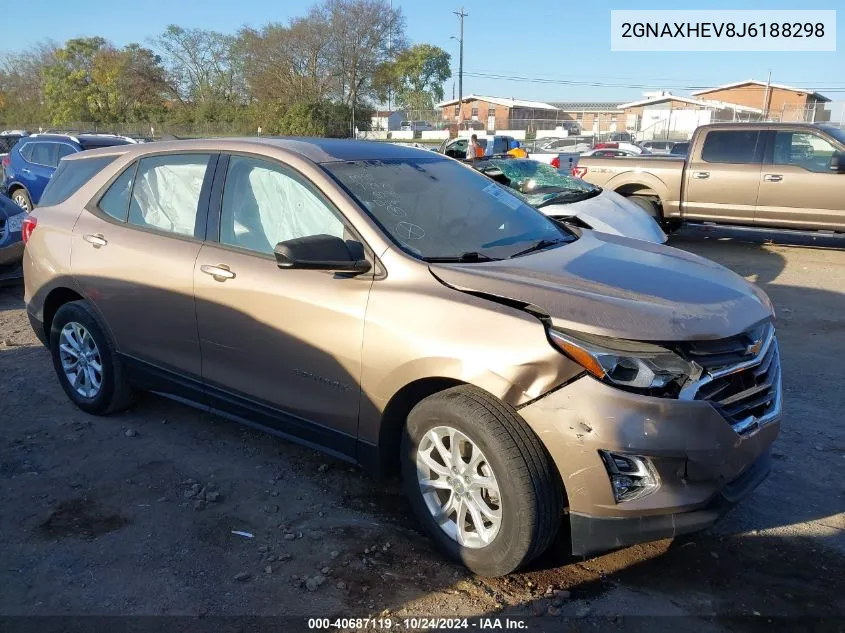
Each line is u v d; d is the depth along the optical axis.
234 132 50.25
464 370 3.03
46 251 4.93
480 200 4.17
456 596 3.11
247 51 53.06
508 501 2.98
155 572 3.26
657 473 2.86
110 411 4.86
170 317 4.22
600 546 2.93
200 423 4.84
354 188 3.73
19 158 14.12
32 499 3.87
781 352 6.38
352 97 53.50
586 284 3.24
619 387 2.84
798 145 10.56
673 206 11.53
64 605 3.04
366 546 3.47
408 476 3.39
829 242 12.03
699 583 3.22
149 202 4.50
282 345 3.69
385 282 3.37
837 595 3.14
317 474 4.18
